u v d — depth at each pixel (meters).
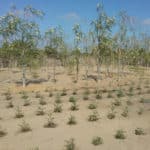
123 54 46.12
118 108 19.98
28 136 14.76
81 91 30.06
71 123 16.44
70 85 37.59
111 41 39.09
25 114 19.16
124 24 47.75
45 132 15.19
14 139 14.52
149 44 57.53
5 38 36.53
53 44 45.56
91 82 40.00
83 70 53.28
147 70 58.22
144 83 37.75
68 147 12.62
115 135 14.08
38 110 19.61
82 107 20.50
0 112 20.25
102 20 38.34
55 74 47.44
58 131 15.24
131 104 21.47
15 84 38.66
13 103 23.53
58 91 30.61
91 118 16.92
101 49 39.31
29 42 36.75
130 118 17.36
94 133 14.70
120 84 37.22
